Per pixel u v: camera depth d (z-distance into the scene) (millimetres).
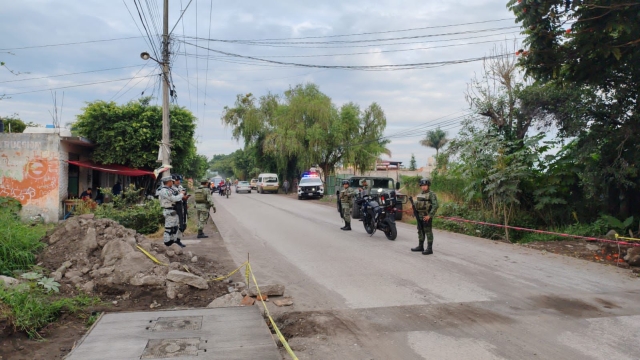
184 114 22859
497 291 7160
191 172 50812
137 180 24922
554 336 5227
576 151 12125
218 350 4520
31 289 5879
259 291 6688
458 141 16750
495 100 16469
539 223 13484
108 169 19891
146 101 22422
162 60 16766
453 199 17297
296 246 11516
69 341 5047
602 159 11734
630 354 4699
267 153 43781
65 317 5695
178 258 8359
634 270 8508
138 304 6383
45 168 16672
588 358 4617
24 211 16500
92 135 20516
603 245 10469
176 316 5609
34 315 5254
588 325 5574
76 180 19781
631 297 6785
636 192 11859
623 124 11312
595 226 11680
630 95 11117
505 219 12625
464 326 5609
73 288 6555
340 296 6984
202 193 13148
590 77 10680
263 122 45750
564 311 6145
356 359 4703
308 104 39688
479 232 13578
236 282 7754
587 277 8016
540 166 13266
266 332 5051
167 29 16906
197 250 10938
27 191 16578
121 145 20438
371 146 39625
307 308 6406
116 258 7098
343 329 5566
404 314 6098
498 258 9719
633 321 5707
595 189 11875
